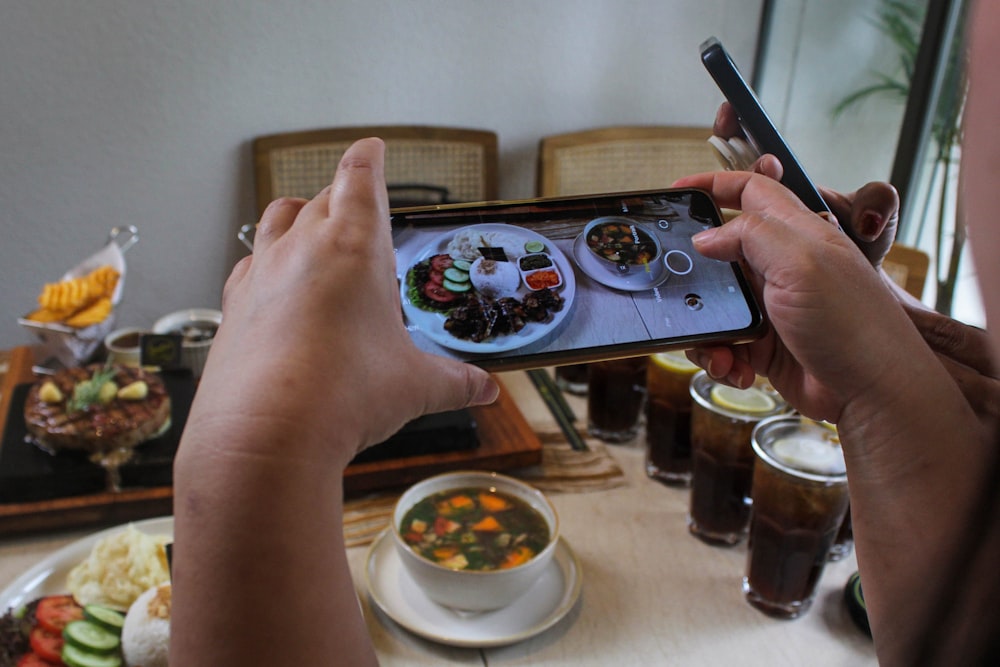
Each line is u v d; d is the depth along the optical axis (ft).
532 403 4.08
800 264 1.57
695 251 2.11
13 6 5.86
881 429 1.61
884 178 7.41
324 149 6.72
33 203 6.45
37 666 2.38
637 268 2.05
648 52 7.43
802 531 2.54
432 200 7.02
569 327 1.98
